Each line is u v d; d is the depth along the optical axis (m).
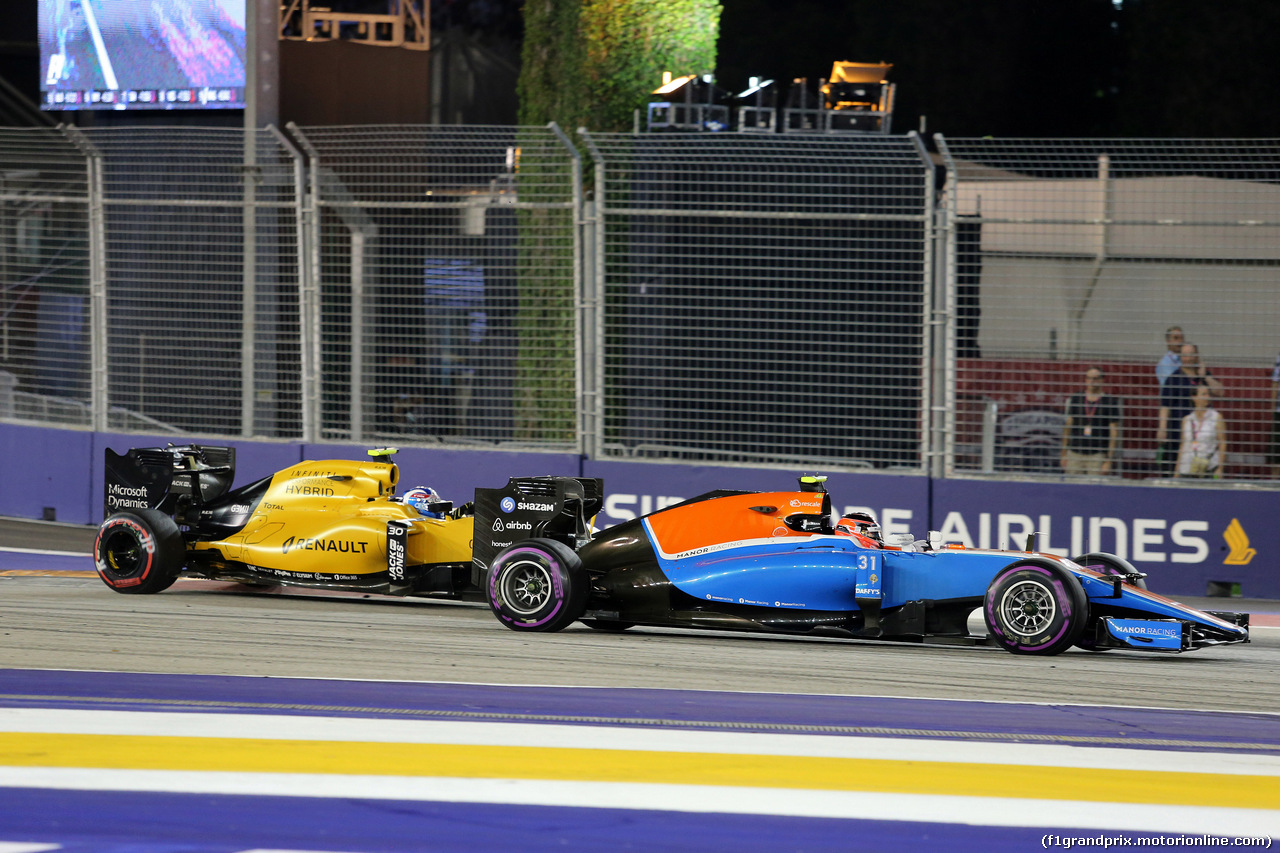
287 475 27.77
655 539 24.55
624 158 35.59
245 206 38.00
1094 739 15.98
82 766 13.64
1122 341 32.56
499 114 77.75
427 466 36.66
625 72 47.41
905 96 83.12
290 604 27.41
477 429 36.88
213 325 39.50
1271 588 31.66
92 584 29.88
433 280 36.94
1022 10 83.19
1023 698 18.67
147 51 52.31
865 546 23.28
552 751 14.67
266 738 14.98
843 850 11.51
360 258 37.19
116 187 42.09
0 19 67.25
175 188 39.38
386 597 29.67
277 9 40.91
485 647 22.06
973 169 37.31
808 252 33.97
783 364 33.97
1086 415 32.62
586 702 17.48
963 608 23.33
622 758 14.42
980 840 11.86
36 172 40.56
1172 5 75.81
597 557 24.78
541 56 47.78
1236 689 19.95
